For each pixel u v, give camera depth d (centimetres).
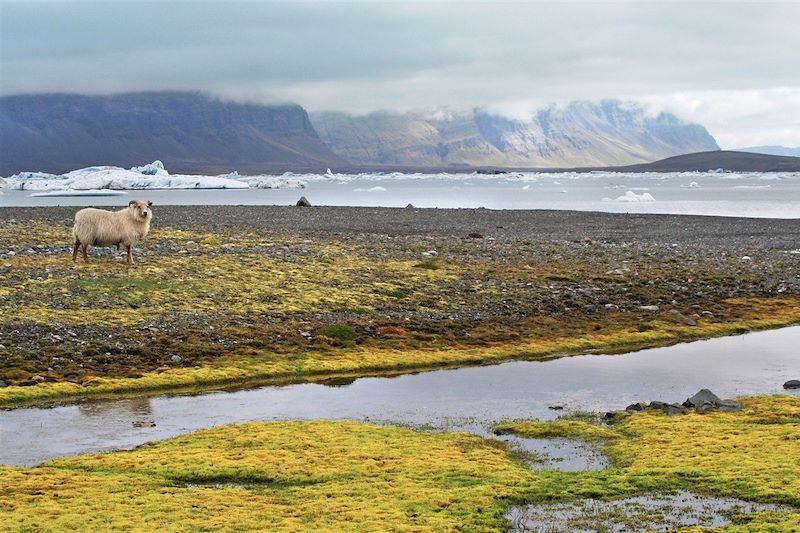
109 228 4450
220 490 1791
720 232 7525
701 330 3825
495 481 1844
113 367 2953
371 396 2748
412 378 3016
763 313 4153
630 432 2248
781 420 2323
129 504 1684
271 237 6138
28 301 3641
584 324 3853
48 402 2631
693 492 1756
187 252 5053
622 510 1666
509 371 3120
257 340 3338
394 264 4997
